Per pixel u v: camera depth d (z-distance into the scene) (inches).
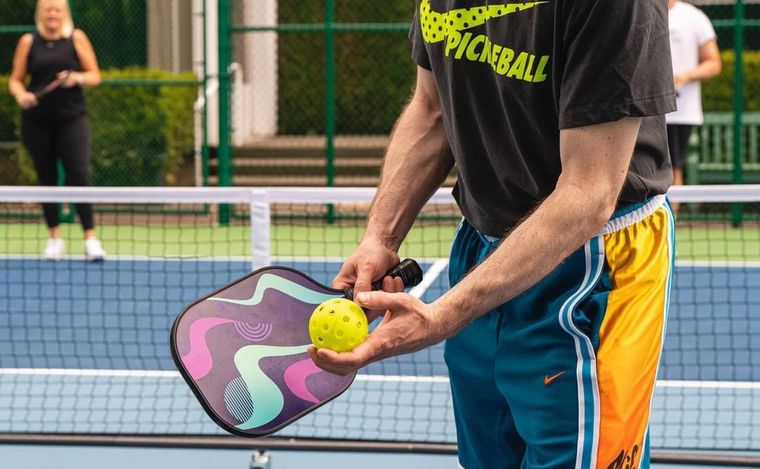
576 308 103.2
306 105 567.2
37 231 476.1
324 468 197.8
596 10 89.8
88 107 497.4
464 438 118.0
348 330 86.7
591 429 102.9
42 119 394.9
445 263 403.5
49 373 268.1
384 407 237.8
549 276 103.8
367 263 109.2
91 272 400.2
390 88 556.7
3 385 257.0
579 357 103.0
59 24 393.4
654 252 104.7
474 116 104.1
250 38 571.2
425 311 88.7
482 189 107.7
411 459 202.1
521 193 104.7
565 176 93.0
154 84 471.8
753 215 467.2
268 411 93.4
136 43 533.3
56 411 236.4
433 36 105.4
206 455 203.3
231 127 475.5
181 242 430.9
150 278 374.3
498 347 108.5
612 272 103.3
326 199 218.7
